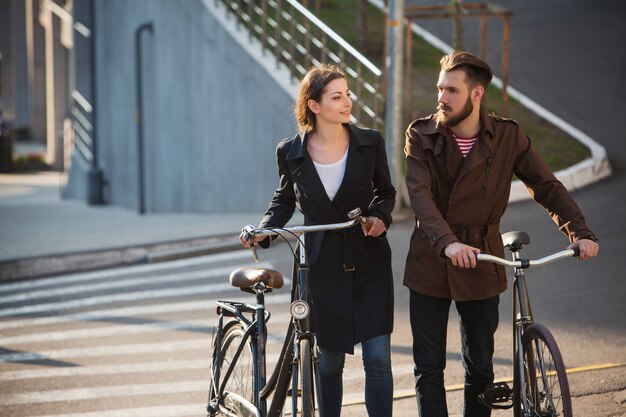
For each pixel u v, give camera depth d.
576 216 5.62
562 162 16.61
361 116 18.22
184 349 9.68
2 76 63.44
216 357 6.76
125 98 24.89
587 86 21.02
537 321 9.46
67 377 8.94
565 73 21.98
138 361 9.34
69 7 34.53
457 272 5.84
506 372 8.10
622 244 12.29
